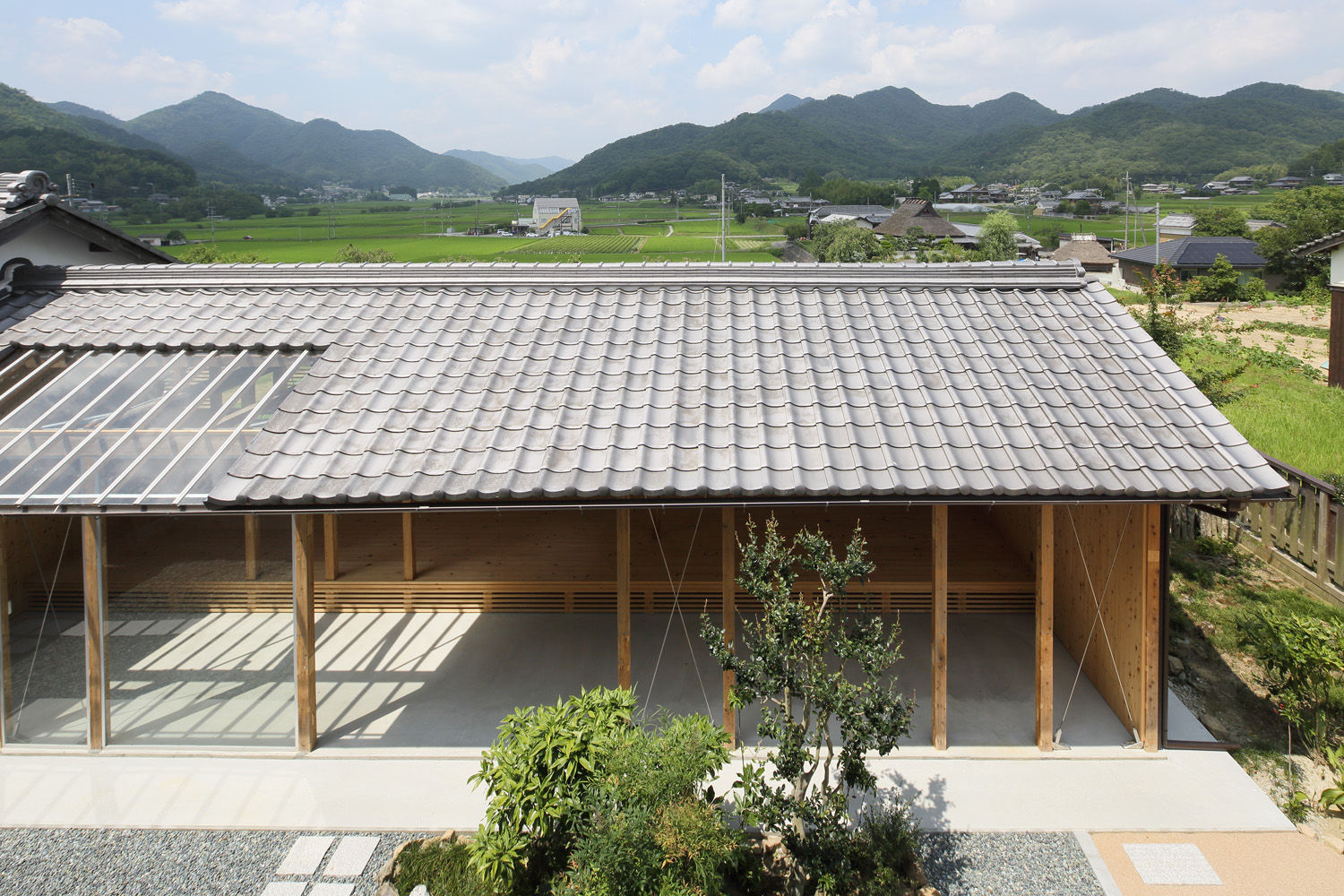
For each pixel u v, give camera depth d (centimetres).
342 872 554
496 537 1030
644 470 616
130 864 562
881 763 661
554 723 548
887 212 12475
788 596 535
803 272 888
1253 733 705
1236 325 3156
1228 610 895
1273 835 580
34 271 937
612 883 467
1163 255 5672
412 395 724
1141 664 667
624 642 680
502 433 665
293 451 658
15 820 606
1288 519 984
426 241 10200
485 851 503
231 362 792
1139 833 582
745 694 524
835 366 747
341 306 871
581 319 842
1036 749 675
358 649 855
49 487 648
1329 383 1917
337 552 938
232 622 711
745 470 620
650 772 495
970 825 590
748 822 541
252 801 627
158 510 629
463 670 812
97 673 682
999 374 734
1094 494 596
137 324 850
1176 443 643
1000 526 1033
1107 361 753
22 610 728
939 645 662
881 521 1053
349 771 661
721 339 798
